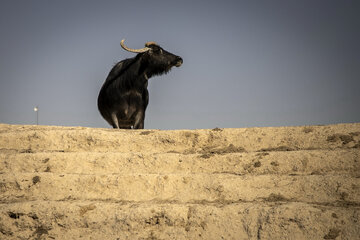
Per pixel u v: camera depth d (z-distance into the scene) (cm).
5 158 2844
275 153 2566
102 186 2522
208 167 2602
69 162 2773
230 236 2006
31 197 2517
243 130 2942
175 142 2945
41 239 2217
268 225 1973
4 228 2273
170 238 2078
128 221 2181
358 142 2603
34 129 3488
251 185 2314
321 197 2155
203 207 2155
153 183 2477
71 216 2270
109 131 3203
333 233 1875
